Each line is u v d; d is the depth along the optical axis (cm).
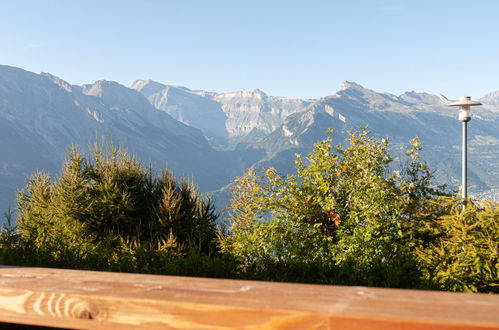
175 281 131
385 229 659
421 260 543
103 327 112
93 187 936
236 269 487
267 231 664
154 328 106
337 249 676
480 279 493
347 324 90
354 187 718
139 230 945
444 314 89
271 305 99
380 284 505
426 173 749
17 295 122
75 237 756
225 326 99
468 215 535
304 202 715
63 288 122
